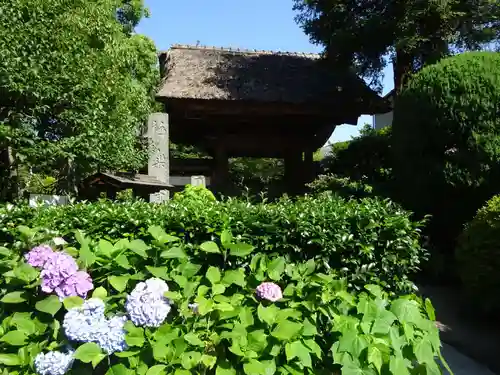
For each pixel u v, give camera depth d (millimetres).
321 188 9672
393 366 1849
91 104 5773
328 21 9508
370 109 10586
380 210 3248
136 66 10359
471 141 5988
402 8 8453
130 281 2186
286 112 10312
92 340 1820
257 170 21359
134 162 7457
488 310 4664
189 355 1807
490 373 3727
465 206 6215
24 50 5191
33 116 5531
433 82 6332
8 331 1949
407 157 6672
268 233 3057
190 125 11844
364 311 1989
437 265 6367
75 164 6535
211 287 2158
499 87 5984
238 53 11719
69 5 5953
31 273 1995
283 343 1893
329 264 3092
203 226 3023
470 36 8734
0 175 6457
